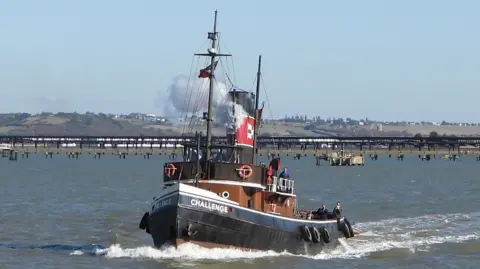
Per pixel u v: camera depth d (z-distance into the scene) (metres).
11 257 119.81
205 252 115.00
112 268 110.12
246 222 115.88
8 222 167.25
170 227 113.06
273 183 125.12
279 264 114.81
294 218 124.38
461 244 141.50
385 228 167.25
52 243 136.25
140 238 144.38
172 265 110.31
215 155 121.44
